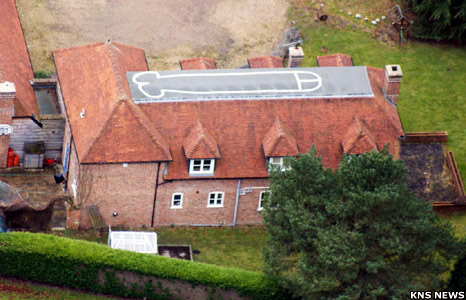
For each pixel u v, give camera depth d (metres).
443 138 91.19
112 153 75.81
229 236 80.31
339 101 81.12
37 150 83.81
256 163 78.94
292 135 79.75
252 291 70.44
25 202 76.38
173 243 78.56
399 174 67.75
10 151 83.31
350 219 67.19
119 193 77.75
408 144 90.81
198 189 78.94
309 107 80.56
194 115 78.69
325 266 65.44
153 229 80.00
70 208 76.62
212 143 77.62
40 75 91.69
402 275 66.06
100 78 80.00
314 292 66.69
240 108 79.56
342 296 64.69
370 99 81.56
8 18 89.56
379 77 84.56
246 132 79.25
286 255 68.81
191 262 71.00
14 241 68.94
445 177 88.19
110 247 70.88
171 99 78.62
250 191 79.88
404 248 64.81
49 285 70.50
